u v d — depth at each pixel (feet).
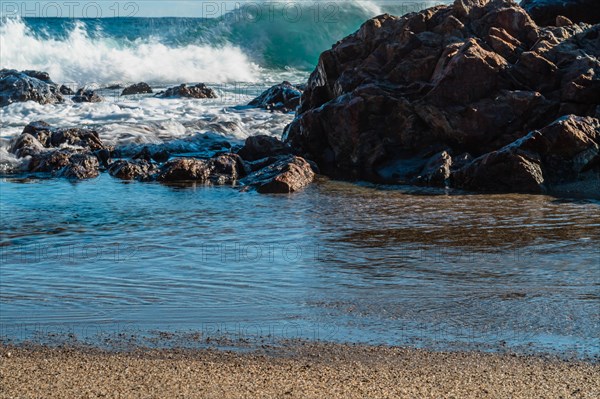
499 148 73.36
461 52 74.79
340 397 24.84
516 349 29.86
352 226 51.88
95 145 86.38
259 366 27.84
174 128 98.07
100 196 63.72
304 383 26.07
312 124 80.53
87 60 171.53
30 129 88.07
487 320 33.45
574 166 67.67
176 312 34.91
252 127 100.99
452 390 25.58
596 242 47.03
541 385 26.12
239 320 33.65
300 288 38.47
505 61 75.61
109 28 179.63
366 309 35.09
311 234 49.85
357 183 69.46
